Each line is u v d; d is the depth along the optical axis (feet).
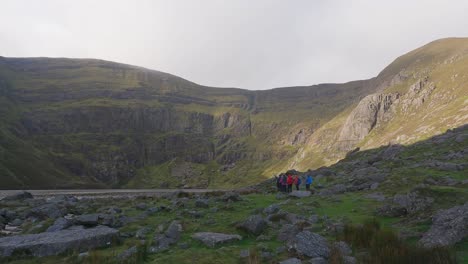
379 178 109.50
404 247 44.37
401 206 67.77
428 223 56.03
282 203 91.66
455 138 184.44
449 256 40.96
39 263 51.57
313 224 63.31
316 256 46.24
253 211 81.76
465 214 49.08
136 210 102.53
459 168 110.73
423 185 70.90
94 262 49.24
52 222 79.36
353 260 43.45
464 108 477.36
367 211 72.79
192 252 50.70
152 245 57.77
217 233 61.41
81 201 160.45
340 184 118.21
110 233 62.18
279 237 56.90
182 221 73.97
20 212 112.88
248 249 50.90
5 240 59.57
